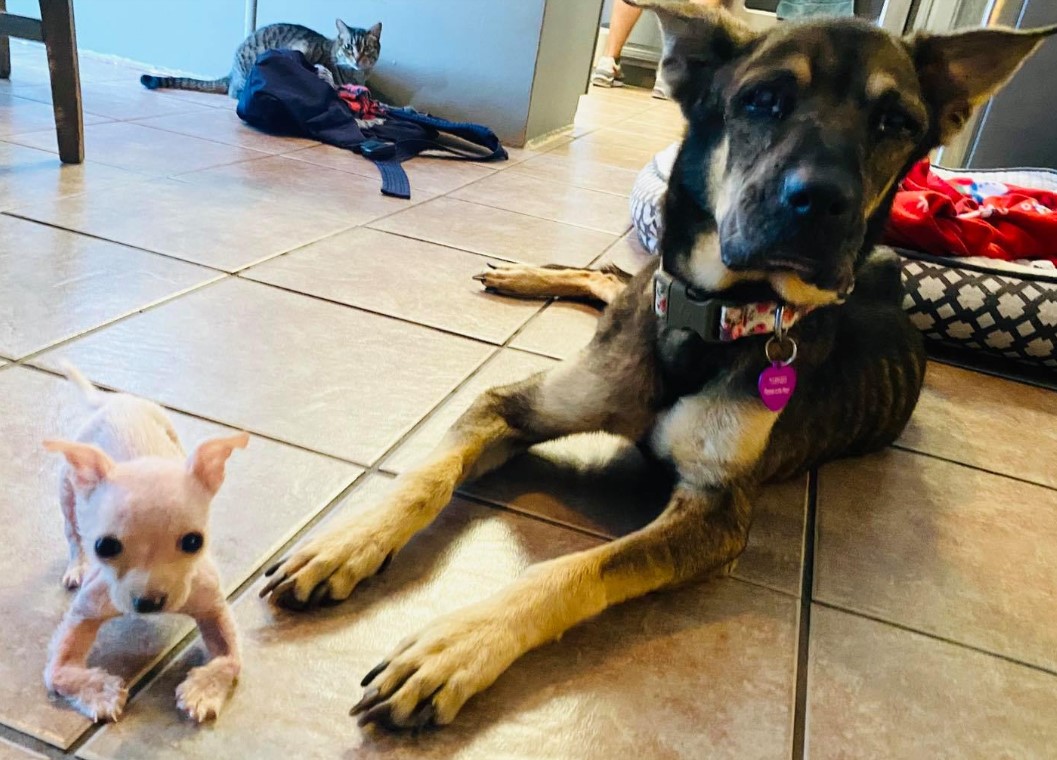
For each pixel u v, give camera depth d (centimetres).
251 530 128
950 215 265
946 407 225
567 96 517
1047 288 244
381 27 441
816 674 123
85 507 92
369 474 147
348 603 118
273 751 94
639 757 103
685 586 134
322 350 188
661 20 152
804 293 143
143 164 299
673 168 154
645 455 163
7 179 260
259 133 377
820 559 151
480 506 148
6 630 102
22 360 161
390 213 295
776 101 139
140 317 187
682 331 150
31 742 90
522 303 238
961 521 170
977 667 129
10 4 493
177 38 482
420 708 100
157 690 99
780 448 156
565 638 121
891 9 473
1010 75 155
